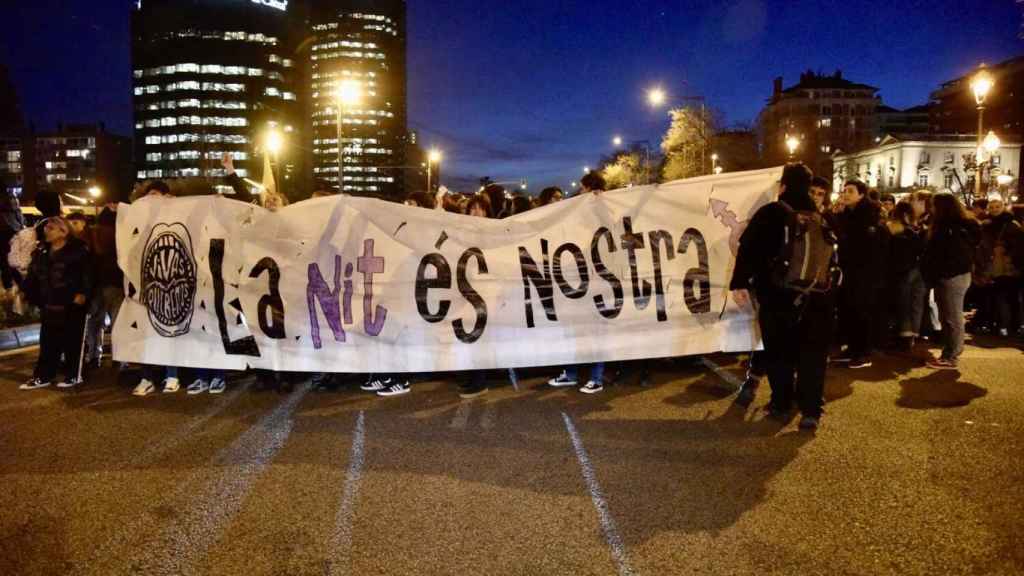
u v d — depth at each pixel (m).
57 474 4.43
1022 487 4.05
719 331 6.47
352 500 3.99
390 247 6.39
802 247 4.97
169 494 4.11
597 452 4.71
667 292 6.48
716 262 6.50
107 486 4.23
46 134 121.31
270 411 5.80
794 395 5.73
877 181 78.88
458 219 6.39
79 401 6.21
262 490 4.14
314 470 4.45
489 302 6.39
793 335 5.16
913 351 7.95
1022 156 69.44
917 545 3.41
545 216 6.45
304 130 136.88
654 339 6.44
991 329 9.18
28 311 10.20
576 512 3.81
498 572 3.22
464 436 5.08
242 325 6.46
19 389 6.69
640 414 5.55
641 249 6.47
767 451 4.68
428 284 6.38
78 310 6.75
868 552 3.35
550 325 6.40
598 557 3.34
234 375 7.21
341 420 5.51
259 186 8.21
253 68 125.94
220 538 3.56
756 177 6.55
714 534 3.54
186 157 123.56
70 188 120.62
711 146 62.00
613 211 6.47
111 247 7.46
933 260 6.96
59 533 3.65
